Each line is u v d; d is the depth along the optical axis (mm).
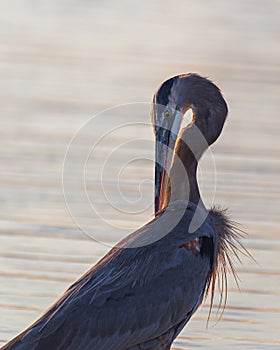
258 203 16312
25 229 15109
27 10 34125
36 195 16562
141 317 10312
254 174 17781
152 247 10625
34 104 22266
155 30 31844
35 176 17500
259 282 13484
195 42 30047
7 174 17547
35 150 18906
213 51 28734
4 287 13078
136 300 10320
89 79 24797
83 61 26906
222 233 11359
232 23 33438
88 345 10062
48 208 16000
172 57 27688
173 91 11617
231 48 29203
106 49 28656
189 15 34750
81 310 10125
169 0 37406
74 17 33375
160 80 24672
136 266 10484
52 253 14250
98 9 35094
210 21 33719
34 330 10008
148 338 10422
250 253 14336
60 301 10258
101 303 10203
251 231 15109
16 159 18359
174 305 10477
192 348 11781
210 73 25641
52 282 13250
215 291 13242
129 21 33188
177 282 10508
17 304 12617
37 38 29672
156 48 28984
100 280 10383
